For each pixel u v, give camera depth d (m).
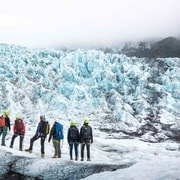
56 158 21.47
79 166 19.80
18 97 83.19
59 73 94.88
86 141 21.55
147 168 15.31
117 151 42.88
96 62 95.56
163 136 74.44
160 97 90.69
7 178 19.61
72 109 81.88
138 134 74.88
